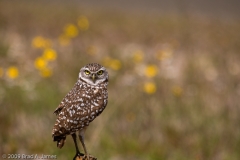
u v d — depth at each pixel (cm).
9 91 1268
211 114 1316
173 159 1160
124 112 1305
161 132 1245
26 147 1155
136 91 1423
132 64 1841
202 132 1230
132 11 5253
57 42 2472
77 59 1661
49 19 3588
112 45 2595
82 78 776
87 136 1181
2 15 3553
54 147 1141
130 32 3303
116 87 1509
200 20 4081
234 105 1370
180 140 1214
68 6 3734
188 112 1328
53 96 1310
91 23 3559
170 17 4569
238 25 3966
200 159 1136
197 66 2102
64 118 730
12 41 2369
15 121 1220
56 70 1537
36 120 1231
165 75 1634
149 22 4034
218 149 1179
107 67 1648
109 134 1205
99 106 759
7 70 1377
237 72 1894
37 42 1540
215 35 3234
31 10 4178
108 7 5472
